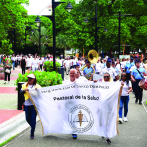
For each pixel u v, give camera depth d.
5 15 19.67
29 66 22.08
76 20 33.56
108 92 5.74
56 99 5.92
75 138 5.84
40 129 6.67
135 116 8.21
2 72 20.52
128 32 31.00
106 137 5.67
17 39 52.97
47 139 5.79
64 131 5.89
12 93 12.24
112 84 5.74
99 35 32.03
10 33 51.25
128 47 39.03
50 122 5.93
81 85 5.85
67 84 5.88
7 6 19.28
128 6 33.31
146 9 33.66
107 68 9.49
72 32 32.72
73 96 5.86
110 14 33.69
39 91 5.87
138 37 33.53
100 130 5.72
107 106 5.71
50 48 67.81
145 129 6.63
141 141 5.62
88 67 9.54
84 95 5.84
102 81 6.18
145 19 32.44
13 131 6.41
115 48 38.09
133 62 14.25
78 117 5.85
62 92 5.89
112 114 5.72
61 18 39.47
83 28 32.75
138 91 10.51
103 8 32.81
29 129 6.62
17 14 20.19
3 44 39.94
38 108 5.88
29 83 6.04
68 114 5.88
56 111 5.92
